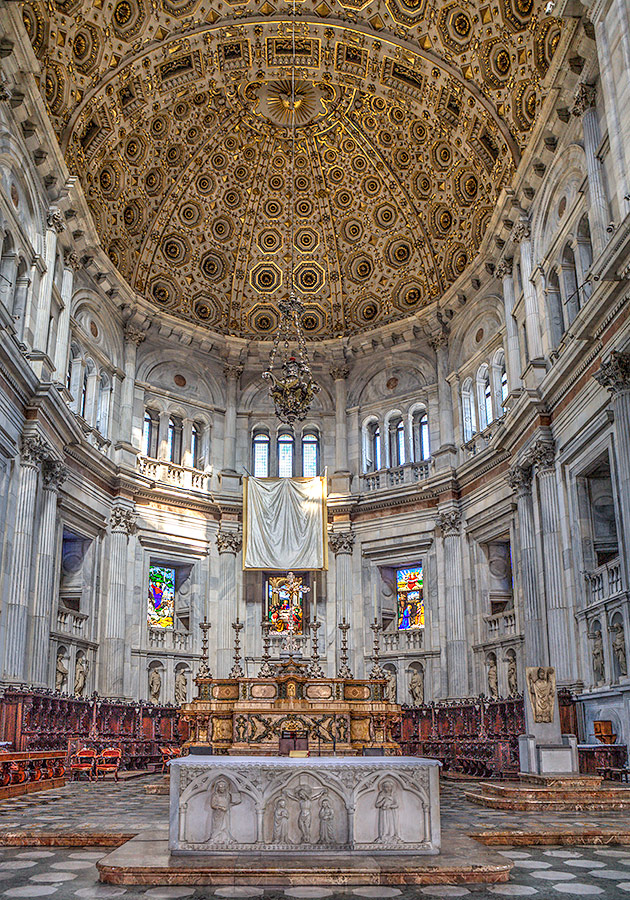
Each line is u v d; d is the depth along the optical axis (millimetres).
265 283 32594
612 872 7668
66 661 23391
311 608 29125
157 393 29812
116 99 24953
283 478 29359
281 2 24359
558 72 19125
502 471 25141
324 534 28797
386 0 23906
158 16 23594
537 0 20578
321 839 7836
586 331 17531
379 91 27531
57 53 21672
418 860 7578
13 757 16016
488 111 24188
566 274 20891
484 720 22156
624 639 16625
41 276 21953
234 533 29625
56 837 9375
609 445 17703
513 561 24188
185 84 26578
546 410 21422
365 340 31438
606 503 19875
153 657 27141
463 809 12641
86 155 25078
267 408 32125
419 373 30688
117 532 26578
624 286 15789
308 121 29547
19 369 19172
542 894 6727
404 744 25922
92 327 26812
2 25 17500
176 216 30156
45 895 6648
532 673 15391
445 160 28062
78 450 24359
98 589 25828
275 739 19484
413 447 30328
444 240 29641
